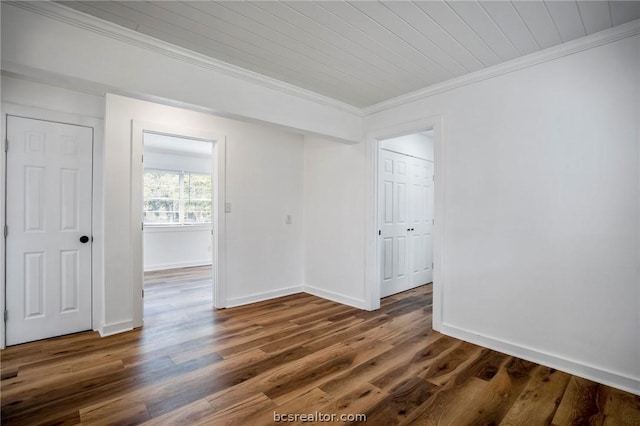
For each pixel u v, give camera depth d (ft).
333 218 13.62
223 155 12.32
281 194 14.24
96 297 10.09
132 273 10.11
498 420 5.73
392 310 12.12
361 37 7.23
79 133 9.80
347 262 13.00
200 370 7.45
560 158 7.58
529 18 6.45
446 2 5.99
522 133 8.17
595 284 7.11
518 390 6.66
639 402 6.25
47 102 9.27
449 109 9.64
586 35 7.05
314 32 7.04
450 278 9.61
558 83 7.59
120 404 6.12
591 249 7.16
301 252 15.01
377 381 7.00
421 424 5.61
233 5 6.12
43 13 6.08
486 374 7.30
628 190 6.72
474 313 9.09
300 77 9.36
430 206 17.02
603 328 7.00
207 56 8.11
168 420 5.66
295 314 11.63
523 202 8.16
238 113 8.91
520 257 8.20
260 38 7.30
